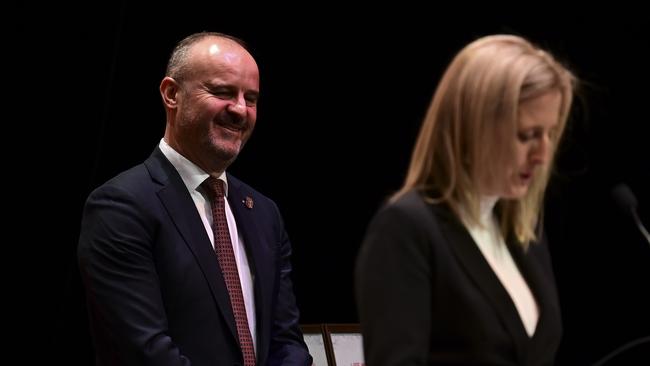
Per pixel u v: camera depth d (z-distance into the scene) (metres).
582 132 9.91
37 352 7.99
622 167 9.89
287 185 9.70
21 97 7.88
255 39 9.37
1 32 7.80
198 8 8.86
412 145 9.91
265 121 9.59
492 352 3.09
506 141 3.04
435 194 3.21
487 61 3.09
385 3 9.90
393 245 3.10
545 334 3.23
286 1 9.51
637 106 9.84
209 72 5.59
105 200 5.37
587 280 10.12
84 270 5.32
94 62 8.11
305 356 5.78
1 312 7.88
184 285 5.29
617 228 9.98
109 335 5.18
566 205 10.06
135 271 5.20
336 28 9.76
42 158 7.96
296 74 9.65
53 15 7.97
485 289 3.13
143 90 8.45
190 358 5.23
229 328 5.35
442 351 3.12
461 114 3.12
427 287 3.09
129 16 8.41
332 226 9.81
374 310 3.06
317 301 9.74
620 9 9.84
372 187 9.91
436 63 9.93
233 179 5.96
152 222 5.33
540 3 9.87
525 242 3.42
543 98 3.05
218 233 5.59
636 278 9.95
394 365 2.97
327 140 9.80
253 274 5.72
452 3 9.95
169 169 5.59
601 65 9.87
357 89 9.86
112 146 8.33
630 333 10.00
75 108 8.05
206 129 5.55
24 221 7.91
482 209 3.33
